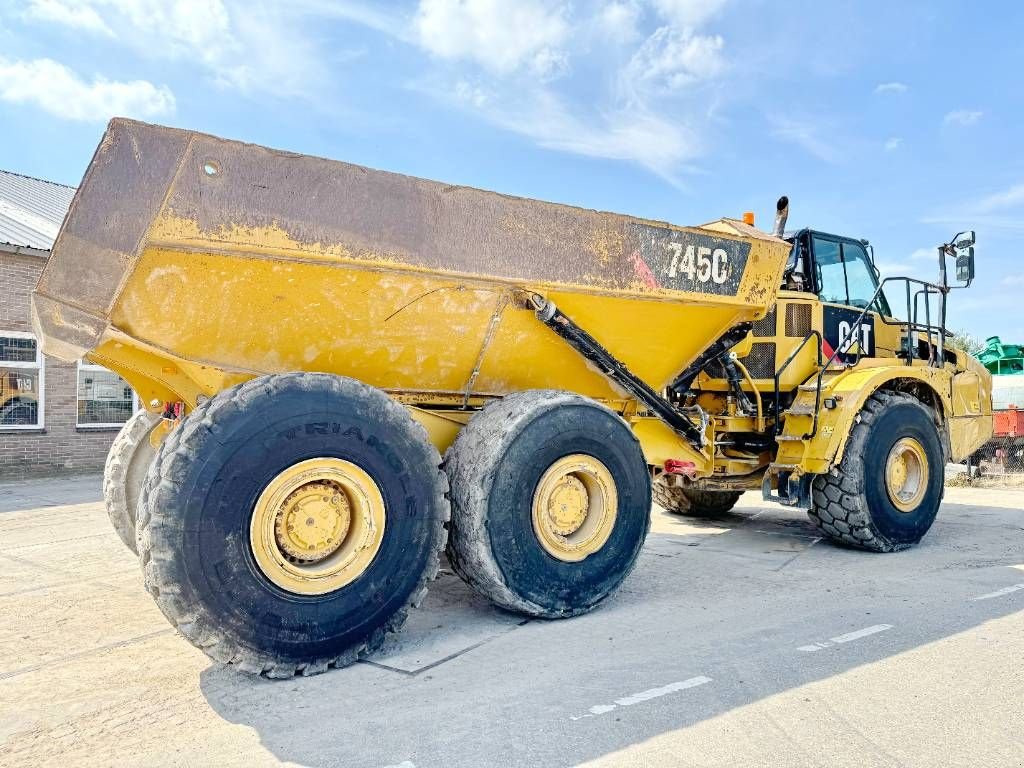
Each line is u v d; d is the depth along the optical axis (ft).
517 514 11.78
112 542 19.60
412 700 8.93
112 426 40.24
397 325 11.85
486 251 11.80
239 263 9.97
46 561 17.19
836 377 18.78
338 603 10.05
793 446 18.15
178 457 9.11
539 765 7.28
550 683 9.39
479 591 11.98
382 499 10.55
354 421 10.33
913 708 8.57
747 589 14.38
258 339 11.04
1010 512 24.36
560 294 12.90
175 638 11.48
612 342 14.47
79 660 10.50
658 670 9.82
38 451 37.32
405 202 11.02
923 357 22.43
